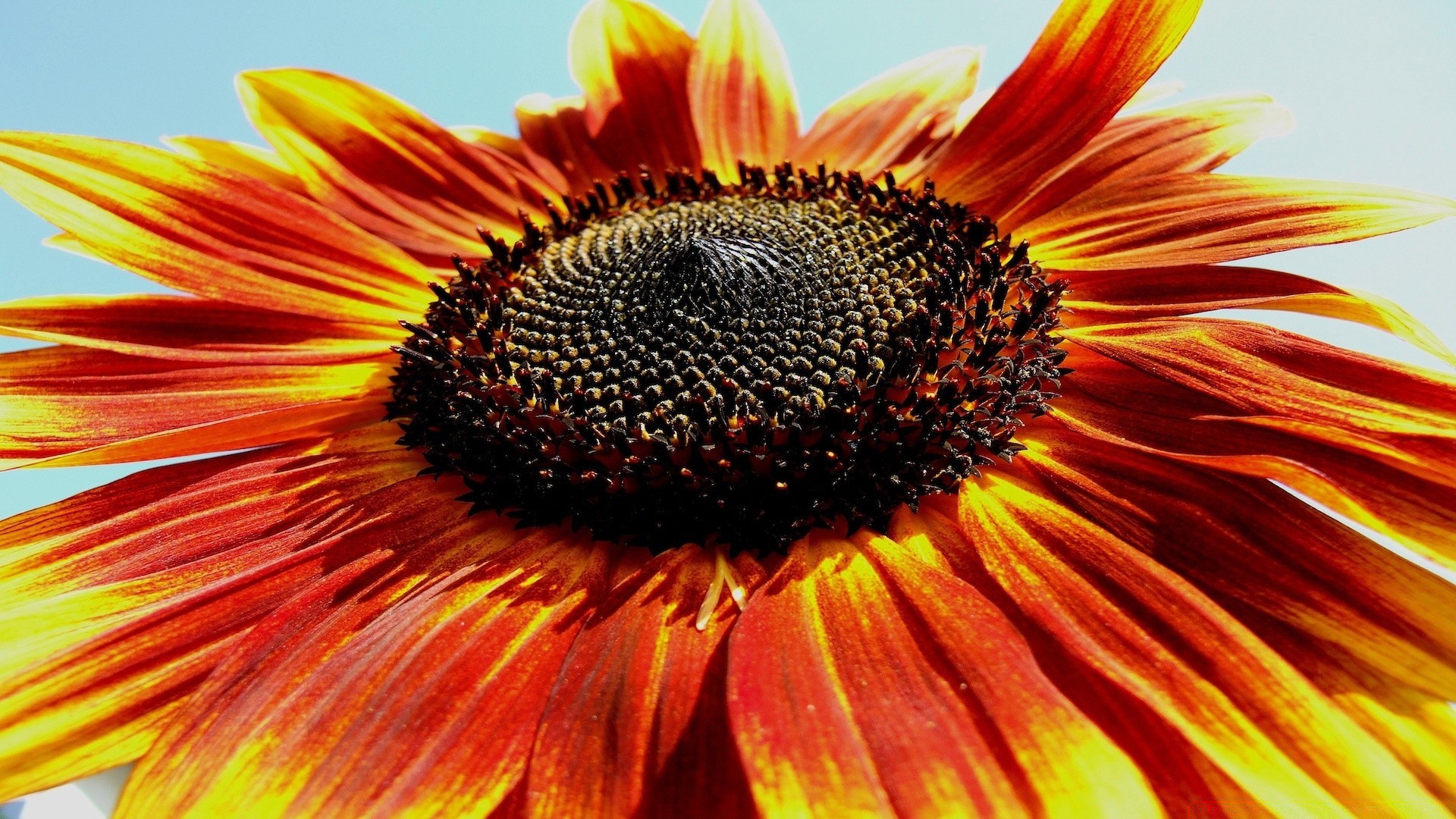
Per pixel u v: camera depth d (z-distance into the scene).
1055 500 0.18
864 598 0.17
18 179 0.20
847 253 0.20
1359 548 0.16
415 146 0.24
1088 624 0.16
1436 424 0.17
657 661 0.16
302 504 0.19
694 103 0.24
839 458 0.18
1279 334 0.18
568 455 0.18
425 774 0.15
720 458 0.18
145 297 0.21
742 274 0.19
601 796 0.15
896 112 0.25
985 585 0.17
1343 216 0.19
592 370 0.19
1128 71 0.21
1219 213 0.20
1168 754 0.15
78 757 0.16
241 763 0.16
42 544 0.18
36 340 0.19
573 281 0.20
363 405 0.20
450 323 0.20
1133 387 0.19
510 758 0.16
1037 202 0.21
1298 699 0.15
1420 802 0.15
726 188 0.23
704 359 0.19
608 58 0.25
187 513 0.19
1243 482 0.17
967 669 0.15
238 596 0.17
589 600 0.17
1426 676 0.16
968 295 0.20
